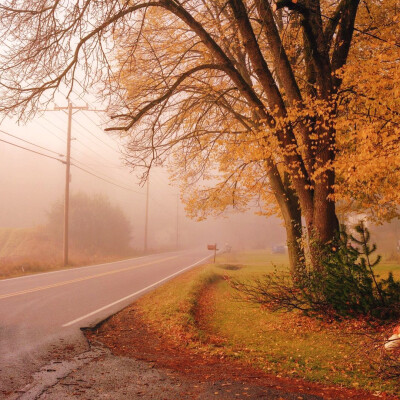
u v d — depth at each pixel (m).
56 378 5.19
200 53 11.71
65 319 9.31
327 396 4.88
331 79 9.09
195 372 5.74
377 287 8.43
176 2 9.86
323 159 9.18
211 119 13.00
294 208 11.71
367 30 9.74
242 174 11.06
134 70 10.62
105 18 9.20
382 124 7.07
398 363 5.82
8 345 6.82
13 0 8.82
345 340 7.61
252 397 4.72
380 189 9.07
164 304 11.45
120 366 5.85
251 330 9.14
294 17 10.23
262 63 9.79
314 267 9.51
